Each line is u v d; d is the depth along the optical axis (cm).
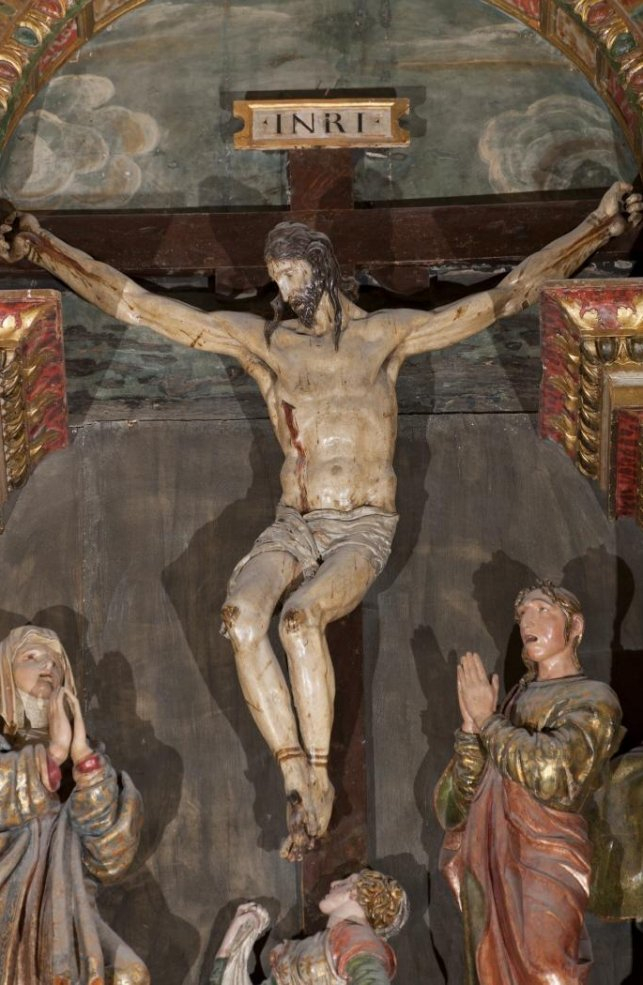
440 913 826
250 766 850
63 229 891
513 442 899
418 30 945
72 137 927
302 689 780
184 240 895
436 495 891
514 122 933
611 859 802
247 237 896
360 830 812
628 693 862
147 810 843
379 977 742
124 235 893
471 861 766
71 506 887
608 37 905
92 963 735
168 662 865
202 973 821
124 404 903
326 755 780
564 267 859
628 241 891
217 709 858
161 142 928
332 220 894
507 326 912
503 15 945
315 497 822
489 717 781
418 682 861
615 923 827
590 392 855
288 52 941
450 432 902
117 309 855
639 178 915
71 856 763
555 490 891
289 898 831
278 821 842
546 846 756
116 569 879
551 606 802
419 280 896
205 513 888
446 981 817
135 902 830
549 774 755
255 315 862
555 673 799
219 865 837
